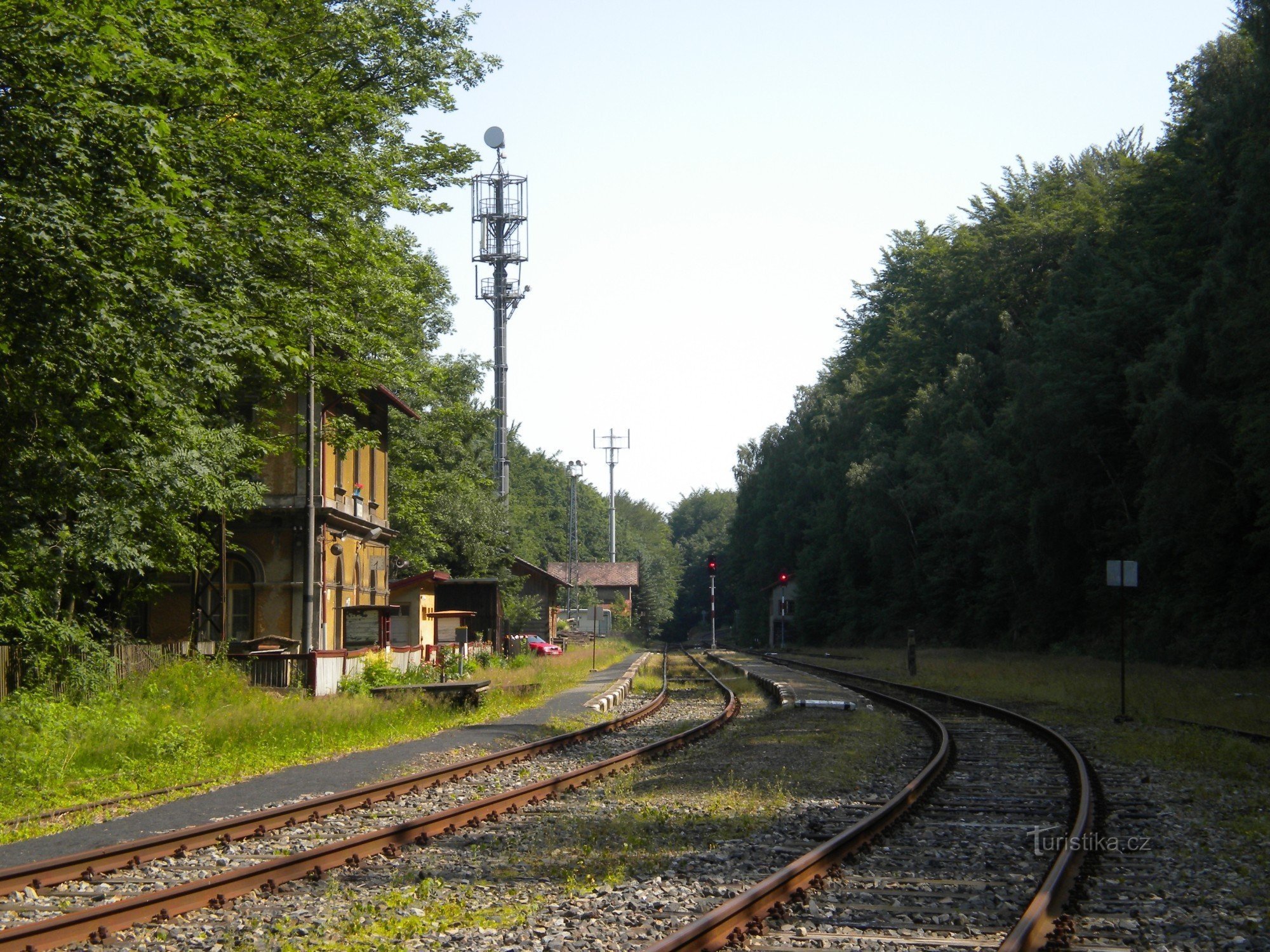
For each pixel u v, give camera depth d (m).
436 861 9.09
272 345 16.72
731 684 37.19
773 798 12.27
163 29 15.14
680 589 168.38
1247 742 16.64
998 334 65.06
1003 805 11.73
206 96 16.55
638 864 8.97
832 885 8.03
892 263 96.12
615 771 14.96
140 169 14.24
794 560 101.06
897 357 80.00
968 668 41.84
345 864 8.88
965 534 62.69
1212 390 38.06
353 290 23.77
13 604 20.28
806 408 104.56
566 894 7.97
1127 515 46.53
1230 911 7.50
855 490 72.38
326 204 21.39
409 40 24.66
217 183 18.31
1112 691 27.92
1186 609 39.94
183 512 23.42
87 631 22.69
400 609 39.09
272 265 20.42
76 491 19.95
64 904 7.84
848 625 80.31
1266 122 35.06
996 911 7.40
